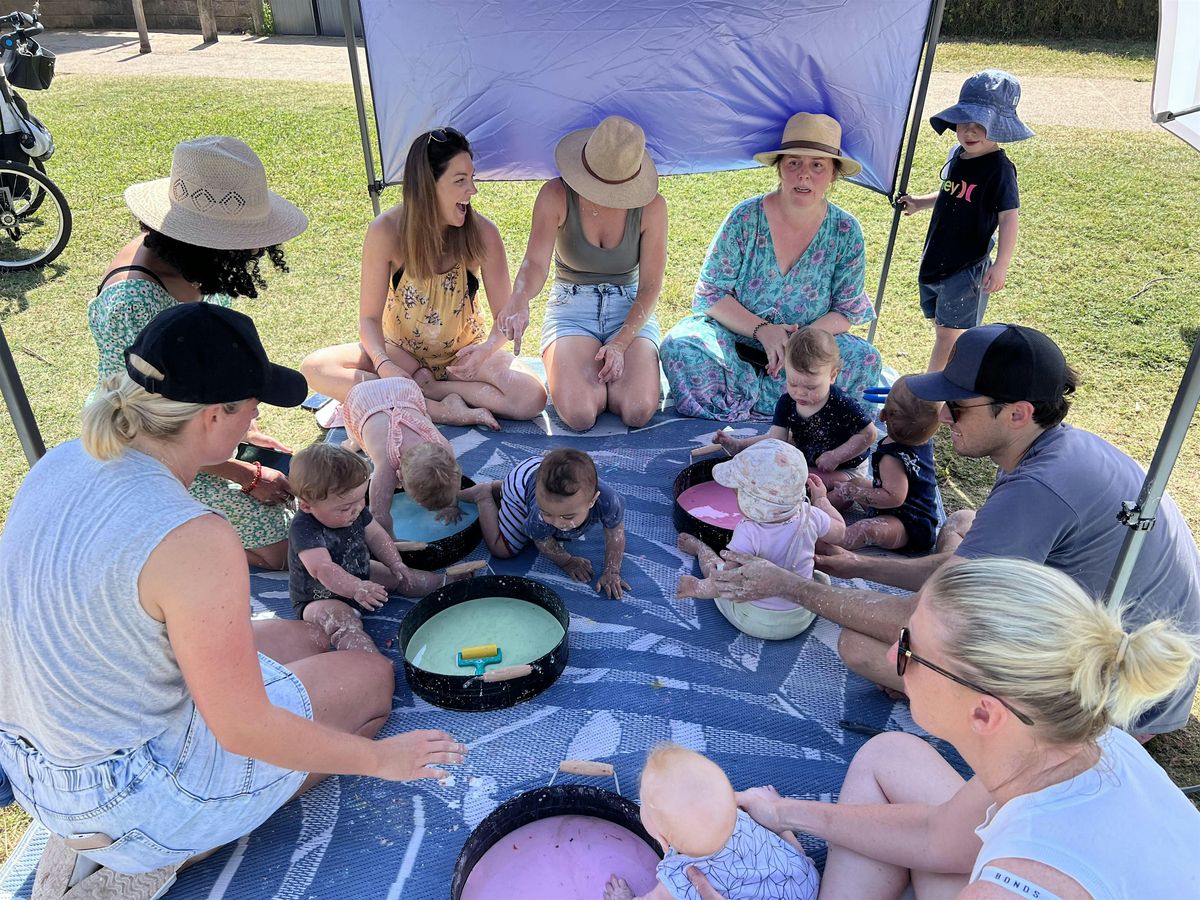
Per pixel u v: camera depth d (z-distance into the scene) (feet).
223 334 5.23
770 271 12.66
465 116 12.94
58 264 19.99
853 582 9.88
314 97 36.11
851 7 12.07
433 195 11.02
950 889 5.69
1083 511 6.84
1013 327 7.26
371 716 7.61
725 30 12.32
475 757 7.55
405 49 12.15
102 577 4.95
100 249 20.81
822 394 10.71
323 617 8.38
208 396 5.16
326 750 5.74
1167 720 7.54
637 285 13.30
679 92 13.00
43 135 20.30
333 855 6.73
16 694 5.33
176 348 5.07
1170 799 4.40
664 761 5.73
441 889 6.51
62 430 13.87
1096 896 3.97
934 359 14.92
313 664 7.37
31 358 16.01
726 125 13.51
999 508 6.95
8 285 18.92
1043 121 31.78
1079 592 4.35
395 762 6.09
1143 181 25.93
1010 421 7.21
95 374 15.49
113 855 5.90
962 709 4.47
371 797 7.22
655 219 12.56
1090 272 19.99
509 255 21.26
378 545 9.23
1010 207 13.44
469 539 9.88
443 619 8.80
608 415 13.01
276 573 9.81
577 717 7.94
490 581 9.02
